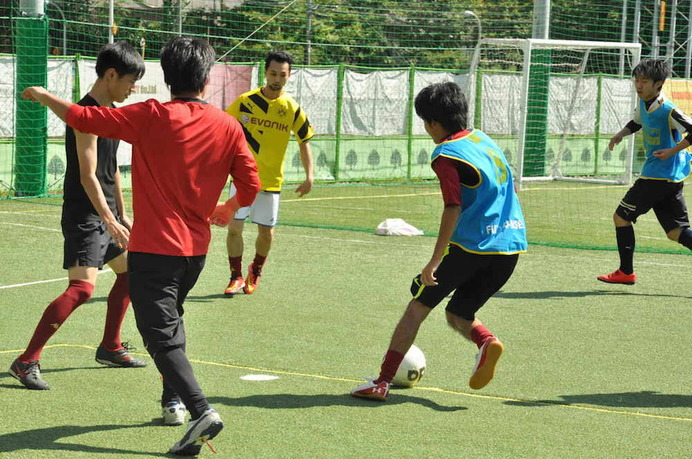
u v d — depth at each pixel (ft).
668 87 92.94
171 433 18.35
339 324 29.17
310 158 35.42
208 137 17.19
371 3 120.98
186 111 17.15
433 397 21.44
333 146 81.92
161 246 16.88
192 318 29.71
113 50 20.74
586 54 85.76
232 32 112.68
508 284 37.17
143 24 108.99
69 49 103.50
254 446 17.67
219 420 16.75
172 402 18.79
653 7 116.16
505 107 85.87
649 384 23.04
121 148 67.05
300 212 60.18
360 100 83.15
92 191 20.29
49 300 31.48
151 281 16.94
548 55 85.15
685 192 80.12
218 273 38.47
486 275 21.11
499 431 19.02
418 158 86.99
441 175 19.85
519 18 123.95
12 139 65.16
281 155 33.96
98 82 20.92
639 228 58.29
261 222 33.68
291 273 38.37
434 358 25.20
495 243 20.68
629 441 18.58
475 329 21.45
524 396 21.70
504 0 126.41
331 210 61.98
